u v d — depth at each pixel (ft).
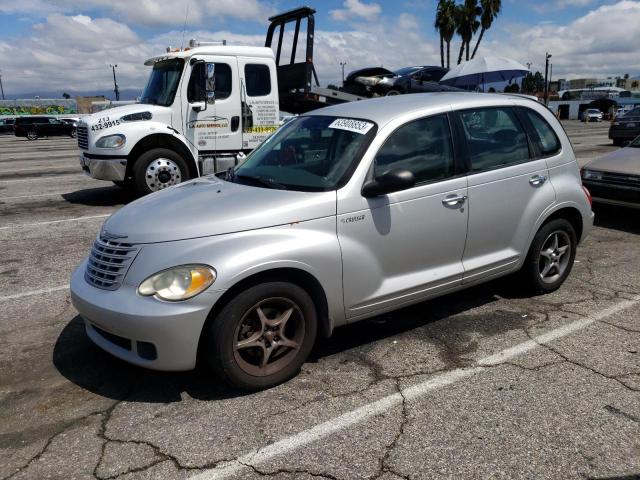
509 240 14.79
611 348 12.87
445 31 140.36
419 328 14.16
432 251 13.14
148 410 10.62
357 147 12.41
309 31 35.94
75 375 12.00
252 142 32.35
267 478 8.68
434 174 13.12
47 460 9.21
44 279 18.21
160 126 29.84
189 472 8.85
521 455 9.13
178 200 12.25
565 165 15.99
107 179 30.09
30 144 97.40
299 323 11.41
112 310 10.36
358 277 11.93
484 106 14.56
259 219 10.96
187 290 10.11
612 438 9.53
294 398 10.93
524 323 14.37
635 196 23.30
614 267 19.06
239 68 31.22
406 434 9.72
